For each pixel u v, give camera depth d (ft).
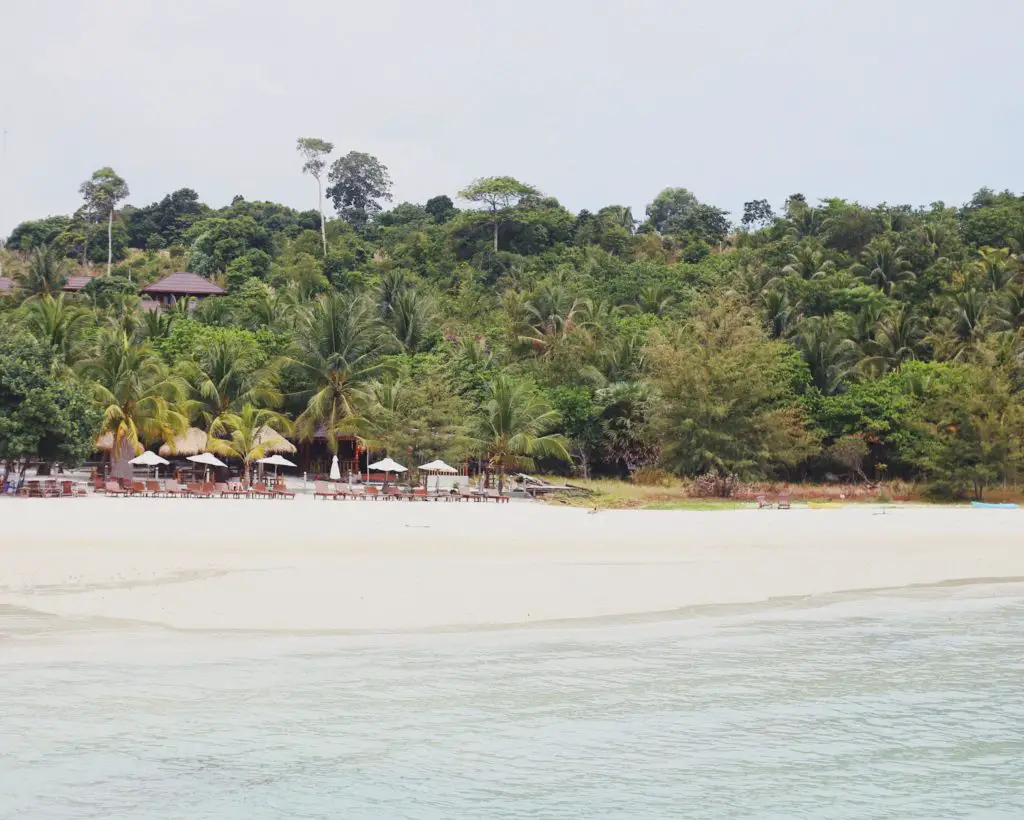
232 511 125.80
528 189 396.78
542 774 38.81
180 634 56.08
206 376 188.96
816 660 55.93
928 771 40.11
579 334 231.71
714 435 184.44
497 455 186.70
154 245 451.12
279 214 428.97
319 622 59.82
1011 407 179.73
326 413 196.44
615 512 144.97
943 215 354.95
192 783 37.01
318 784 37.27
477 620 62.08
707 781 38.63
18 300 306.14
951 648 59.52
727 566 85.76
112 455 180.86
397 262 356.59
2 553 79.15
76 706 44.06
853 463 199.00
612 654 55.67
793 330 241.14
